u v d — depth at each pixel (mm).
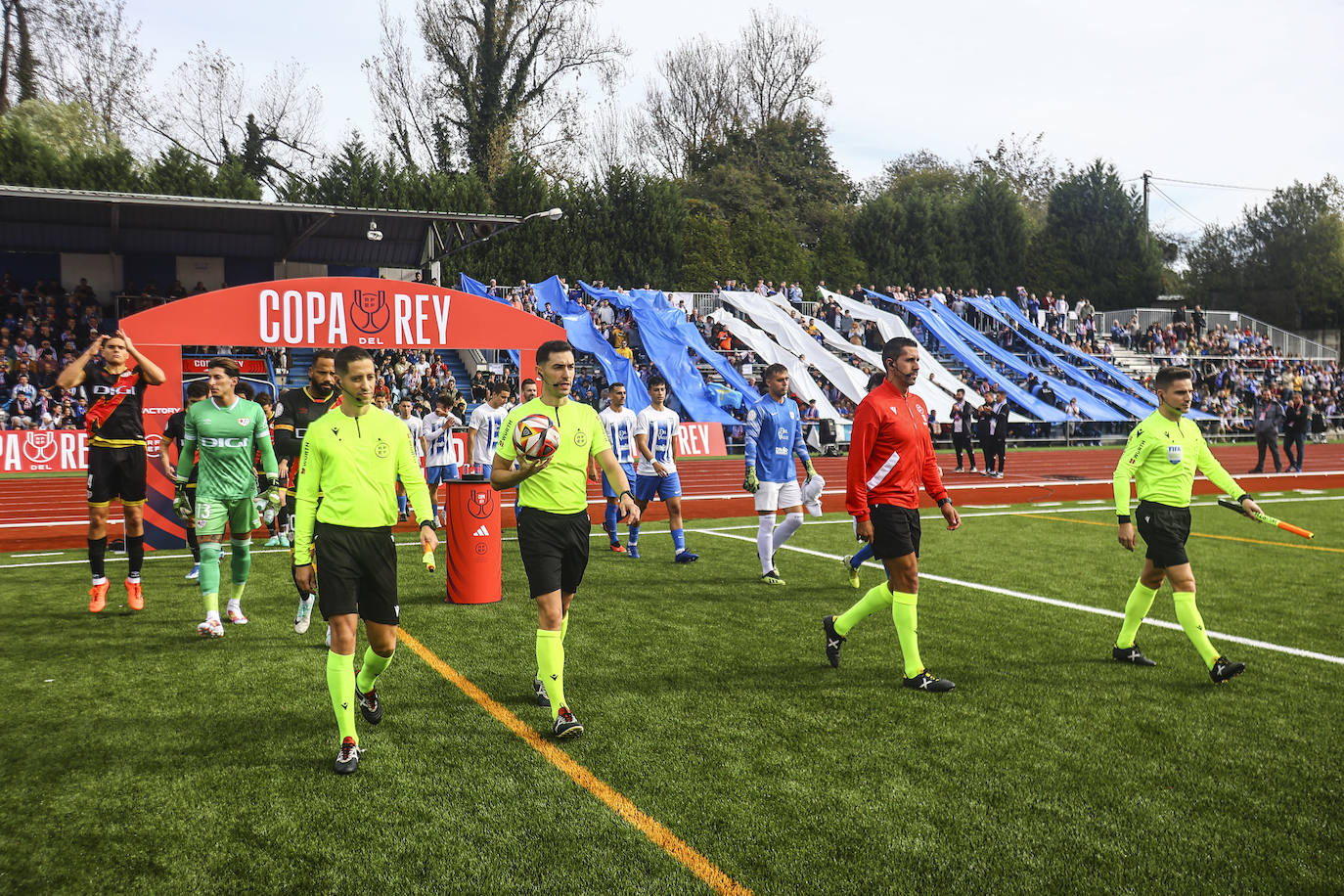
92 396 6770
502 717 4578
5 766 3943
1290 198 51125
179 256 26859
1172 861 3146
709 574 8492
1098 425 31562
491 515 7188
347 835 3324
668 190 38594
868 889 2959
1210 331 41812
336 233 25375
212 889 2969
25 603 7113
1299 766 3967
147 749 4133
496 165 39188
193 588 7758
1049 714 4629
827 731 4383
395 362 23438
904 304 36375
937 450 27609
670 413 9281
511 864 3119
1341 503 14461
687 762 3996
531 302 28734
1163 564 5273
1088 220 49562
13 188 18844
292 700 4816
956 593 7582
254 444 6492
